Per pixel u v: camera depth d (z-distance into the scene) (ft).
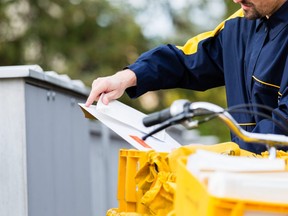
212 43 12.25
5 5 52.60
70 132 14.83
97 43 54.29
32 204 12.26
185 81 12.49
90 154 17.65
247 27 11.46
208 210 6.53
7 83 11.96
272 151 7.82
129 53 55.01
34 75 12.10
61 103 14.20
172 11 63.16
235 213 6.51
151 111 55.72
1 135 11.98
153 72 11.95
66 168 14.43
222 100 55.83
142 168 9.04
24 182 11.87
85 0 54.24
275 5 10.57
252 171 6.80
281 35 10.65
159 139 10.12
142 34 55.01
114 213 9.57
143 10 60.90
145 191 9.11
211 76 12.42
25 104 11.99
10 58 52.19
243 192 6.54
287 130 8.00
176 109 7.51
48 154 13.25
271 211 6.58
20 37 52.90
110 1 55.26
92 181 18.51
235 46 11.60
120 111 10.33
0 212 11.95
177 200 7.51
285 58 10.56
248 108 11.22
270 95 10.77
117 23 54.60
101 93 10.77
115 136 21.72
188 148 8.46
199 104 7.55
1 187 11.94
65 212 14.26
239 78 11.48
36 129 12.59
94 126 18.57
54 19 53.93
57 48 53.42
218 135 55.52
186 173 7.18
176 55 12.28
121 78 11.30
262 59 10.80
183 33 62.69
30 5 53.93
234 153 8.96
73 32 54.19
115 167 21.77
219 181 6.54
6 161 11.96
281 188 6.57
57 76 14.10
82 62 53.78
